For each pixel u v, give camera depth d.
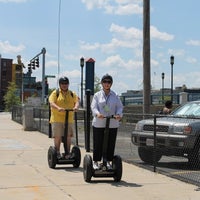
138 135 11.01
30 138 18.89
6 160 11.95
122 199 7.39
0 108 128.50
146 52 18.17
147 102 18.06
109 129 8.73
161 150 10.56
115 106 8.77
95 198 7.45
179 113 11.73
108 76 8.68
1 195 7.68
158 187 8.37
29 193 7.83
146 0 18.19
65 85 10.63
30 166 10.88
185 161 11.58
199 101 11.80
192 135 9.97
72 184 8.62
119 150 12.53
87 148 13.98
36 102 40.97
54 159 10.44
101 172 8.74
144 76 18.16
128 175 9.64
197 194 7.77
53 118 10.69
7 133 21.86
